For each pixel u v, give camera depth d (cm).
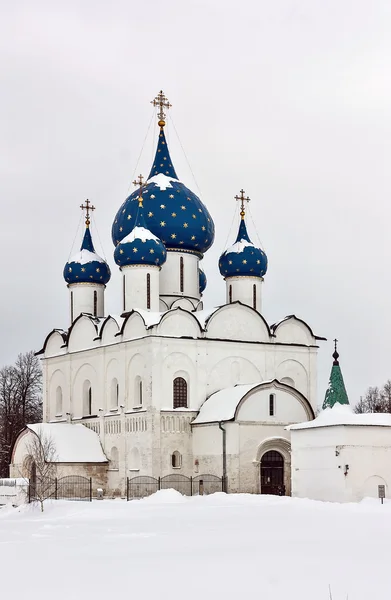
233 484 6656
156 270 7606
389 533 3550
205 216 8150
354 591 2277
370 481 5766
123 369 7412
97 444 7569
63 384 8294
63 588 2383
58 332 8488
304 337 7856
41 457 6238
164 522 4312
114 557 2953
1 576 2595
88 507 5428
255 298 7975
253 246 7988
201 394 7244
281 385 6950
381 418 5934
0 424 11188
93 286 8431
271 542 3288
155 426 6994
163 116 8594
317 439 5972
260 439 6806
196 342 7275
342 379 6188
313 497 5962
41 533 3947
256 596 2241
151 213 7950
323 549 3039
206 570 2617
